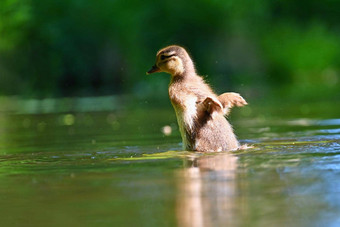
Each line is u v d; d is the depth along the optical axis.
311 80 39.47
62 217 5.45
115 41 37.94
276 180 6.71
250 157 8.70
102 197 6.21
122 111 21.25
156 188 6.54
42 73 35.78
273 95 27.09
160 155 9.59
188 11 40.84
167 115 19.06
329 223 4.97
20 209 5.84
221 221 5.11
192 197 6.01
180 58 11.30
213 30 41.16
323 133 12.40
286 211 5.37
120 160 9.13
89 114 20.45
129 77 37.44
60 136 13.97
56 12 37.16
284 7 48.12
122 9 38.94
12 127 16.97
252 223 5.02
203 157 9.03
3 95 33.91
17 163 9.29
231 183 6.62
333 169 7.34
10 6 35.12
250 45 41.69
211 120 10.36
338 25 49.53
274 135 12.43
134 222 5.18
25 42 35.56
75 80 36.88
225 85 36.38
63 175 7.79
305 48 43.78
